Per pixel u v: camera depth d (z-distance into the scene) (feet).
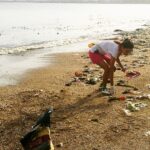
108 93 37.29
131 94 37.58
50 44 88.89
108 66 37.29
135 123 30.25
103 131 28.81
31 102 35.50
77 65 56.03
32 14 262.06
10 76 48.75
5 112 32.91
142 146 26.37
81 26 154.61
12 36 108.17
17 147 26.63
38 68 54.34
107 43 36.88
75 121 30.76
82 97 36.65
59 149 26.00
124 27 146.51
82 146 26.45
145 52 65.98
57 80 45.11
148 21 191.83
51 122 30.50
